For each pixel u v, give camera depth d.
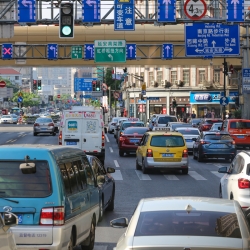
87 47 61.50
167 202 9.46
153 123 77.44
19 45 61.22
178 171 36.59
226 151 42.53
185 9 44.25
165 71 125.00
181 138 34.72
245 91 60.84
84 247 14.30
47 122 75.75
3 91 126.81
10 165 11.73
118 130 61.34
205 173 35.44
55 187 11.60
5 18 43.00
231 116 94.81
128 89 139.38
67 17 34.38
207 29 54.88
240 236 8.45
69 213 11.93
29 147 12.02
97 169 20.05
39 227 11.40
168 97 124.25
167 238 8.25
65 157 12.59
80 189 13.16
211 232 8.43
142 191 27.08
